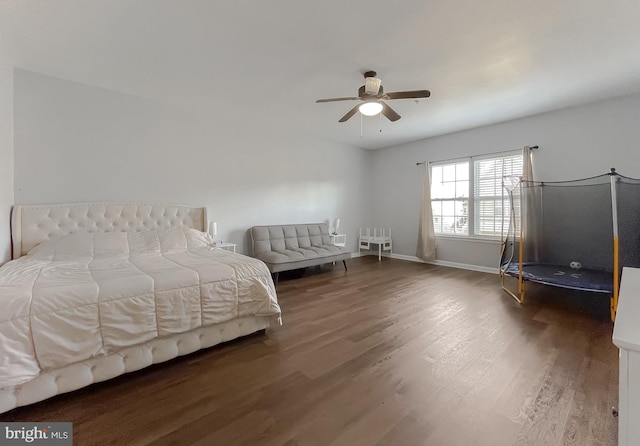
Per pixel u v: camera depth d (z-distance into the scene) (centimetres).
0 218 243
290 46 233
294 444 125
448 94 331
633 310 85
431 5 185
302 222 523
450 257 523
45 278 184
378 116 415
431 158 542
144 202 347
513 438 128
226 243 405
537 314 282
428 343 222
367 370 185
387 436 129
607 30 212
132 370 175
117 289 172
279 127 473
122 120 331
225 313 212
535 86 312
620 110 346
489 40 225
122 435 131
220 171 415
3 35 217
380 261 573
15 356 137
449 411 146
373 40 224
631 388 65
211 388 167
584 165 372
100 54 246
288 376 179
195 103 363
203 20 200
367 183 647
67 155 298
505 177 405
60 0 179
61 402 153
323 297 340
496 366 188
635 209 296
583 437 128
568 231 359
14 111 270
